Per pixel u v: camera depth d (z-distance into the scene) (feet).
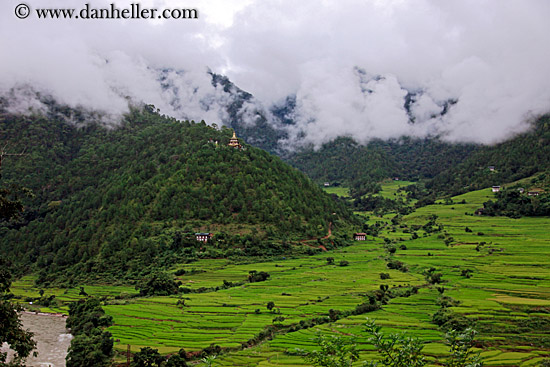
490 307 354.13
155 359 273.75
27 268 617.21
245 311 382.01
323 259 595.47
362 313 372.79
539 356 265.75
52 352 319.47
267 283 479.82
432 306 382.83
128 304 419.13
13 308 116.37
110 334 320.50
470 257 555.28
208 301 416.87
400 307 384.27
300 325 339.57
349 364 87.97
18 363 120.78
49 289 533.14
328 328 330.75
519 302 364.38
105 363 281.95
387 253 634.02
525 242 610.24
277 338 315.78
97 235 622.95
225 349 299.79
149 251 566.36
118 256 572.92
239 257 579.48
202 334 328.49
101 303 431.02
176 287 468.34
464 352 86.99
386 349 87.56
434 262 546.26
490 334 301.63
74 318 386.11
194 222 642.63
